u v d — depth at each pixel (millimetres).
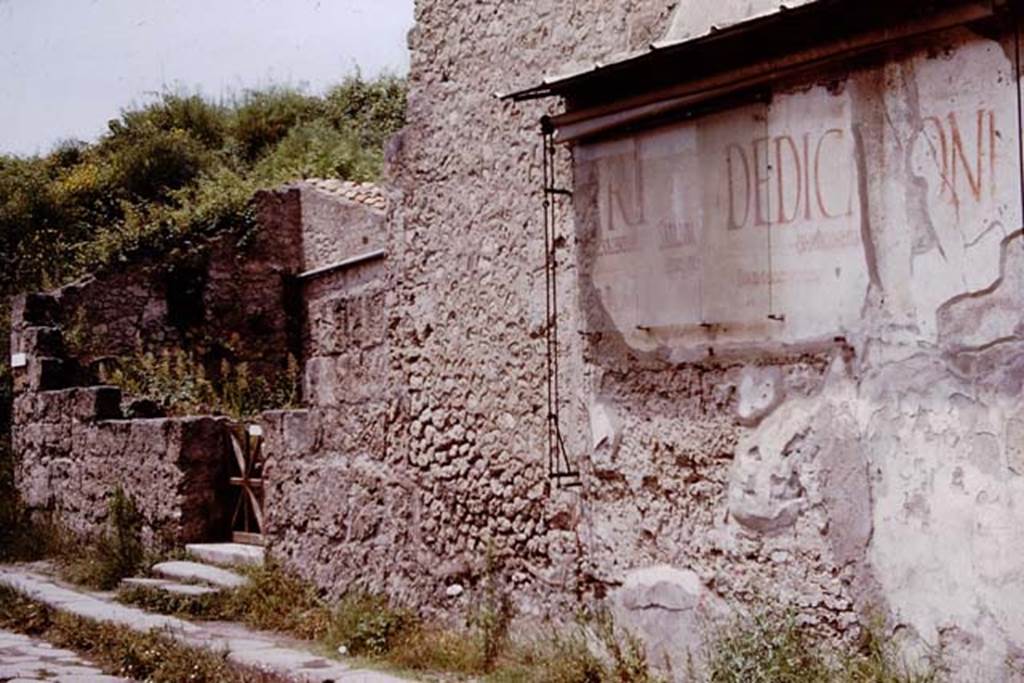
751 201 5484
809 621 5262
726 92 5527
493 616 7031
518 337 6969
